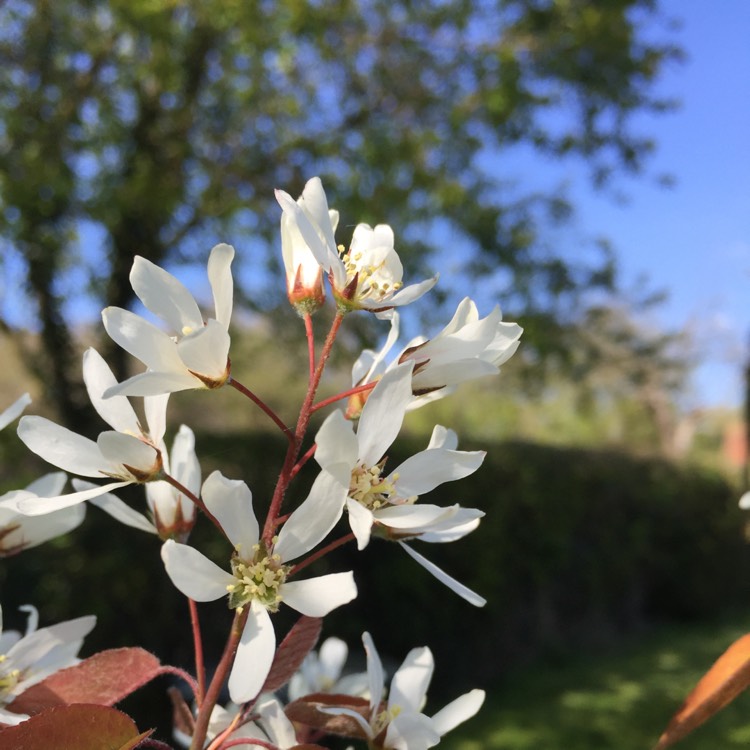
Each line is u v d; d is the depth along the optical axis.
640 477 8.87
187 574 0.94
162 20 5.86
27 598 4.11
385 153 6.80
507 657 6.79
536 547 7.02
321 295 1.12
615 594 8.37
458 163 7.71
